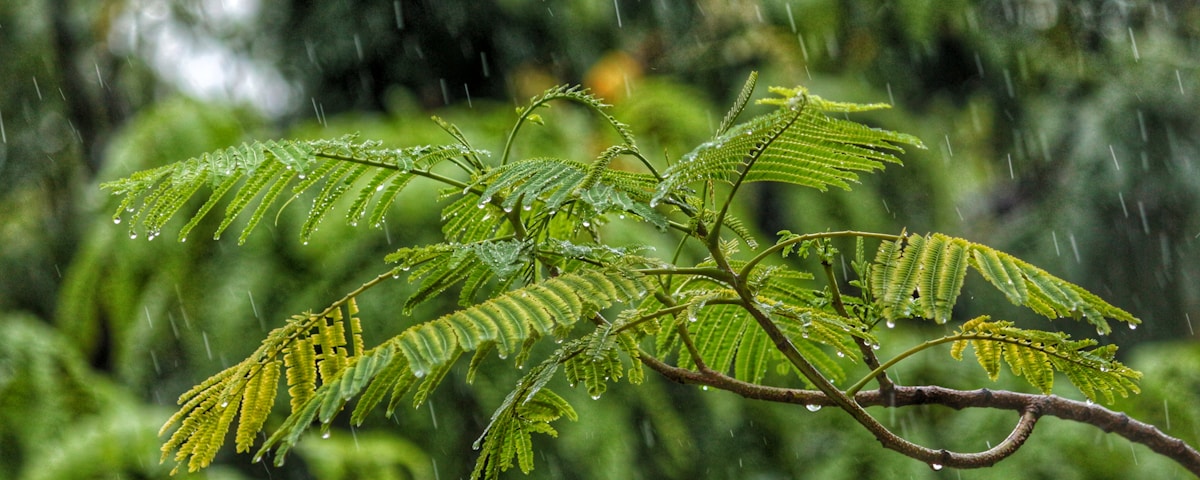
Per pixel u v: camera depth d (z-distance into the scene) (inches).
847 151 74.5
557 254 78.9
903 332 229.6
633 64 235.6
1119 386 83.0
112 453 179.6
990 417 219.5
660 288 82.4
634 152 76.9
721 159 71.5
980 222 310.0
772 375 202.2
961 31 274.2
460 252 76.7
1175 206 269.3
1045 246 279.7
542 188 72.9
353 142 84.9
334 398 60.9
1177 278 269.9
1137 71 278.2
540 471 189.6
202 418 74.1
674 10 256.2
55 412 184.4
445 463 192.5
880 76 271.1
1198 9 286.2
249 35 251.9
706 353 96.8
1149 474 209.2
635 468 202.2
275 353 75.7
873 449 219.8
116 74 259.4
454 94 246.2
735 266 85.9
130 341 188.9
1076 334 276.4
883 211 233.5
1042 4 285.7
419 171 86.4
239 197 84.8
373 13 243.1
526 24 244.7
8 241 248.1
